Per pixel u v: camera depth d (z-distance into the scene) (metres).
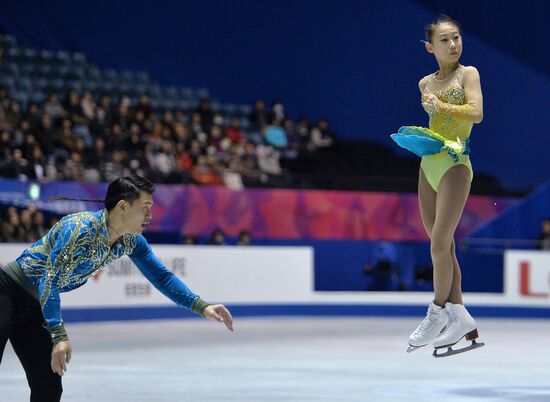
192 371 23.33
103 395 19.14
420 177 16.53
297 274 43.88
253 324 39.12
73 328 35.28
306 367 24.38
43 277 12.33
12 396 19.08
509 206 49.56
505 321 43.09
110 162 44.00
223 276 41.34
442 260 15.95
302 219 45.94
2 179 38.25
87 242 12.38
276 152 49.66
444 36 15.84
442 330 16.11
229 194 44.47
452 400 18.69
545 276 45.03
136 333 33.88
